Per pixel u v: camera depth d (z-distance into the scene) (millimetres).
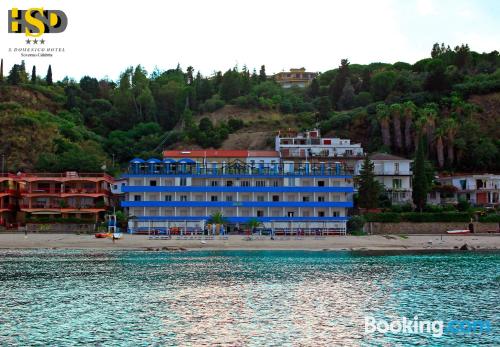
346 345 41469
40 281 65875
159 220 130375
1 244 106188
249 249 104000
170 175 133250
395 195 144875
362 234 126875
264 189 132250
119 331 44438
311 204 131500
